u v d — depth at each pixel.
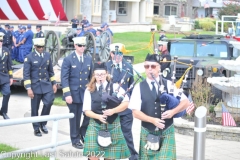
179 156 12.49
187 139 14.22
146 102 8.73
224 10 81.38
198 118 8.77
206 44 21.31
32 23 41.81
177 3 85.81
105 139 9.23
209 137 14.46
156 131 8.78
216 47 21.25
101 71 9.41
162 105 8.66
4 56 15.32
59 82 20.44
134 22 68.12
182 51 21.33
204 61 20.25
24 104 19.06
